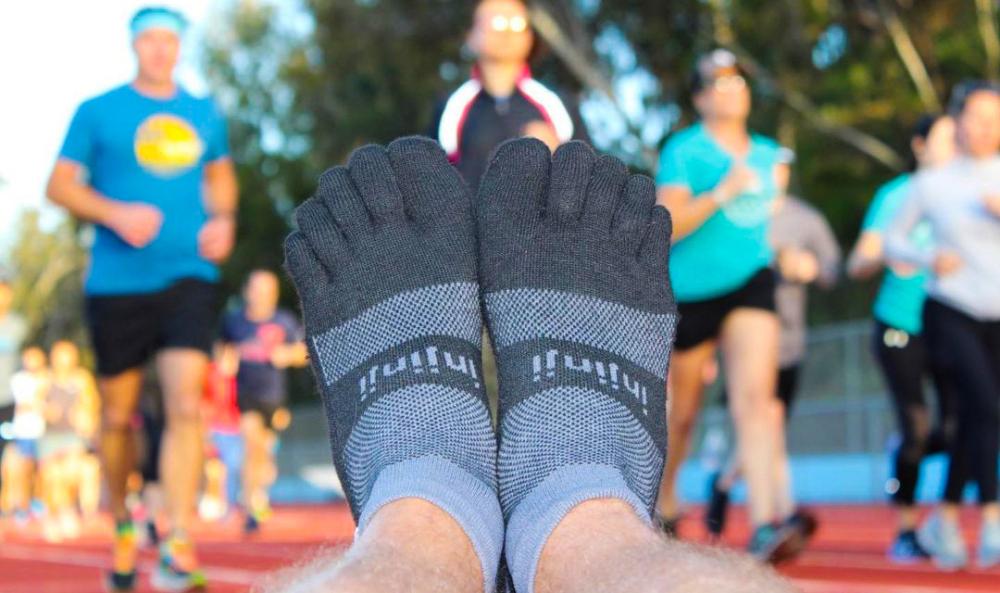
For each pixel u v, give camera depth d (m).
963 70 20.30
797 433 13.96
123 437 5.37
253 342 11.19
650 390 1.82
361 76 22.84
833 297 16.97
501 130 4.29
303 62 25.03
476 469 1.52
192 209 5.22
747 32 21.19
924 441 6.29
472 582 1.20
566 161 2.13
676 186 5.05
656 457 1.71
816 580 4.98
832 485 13.34
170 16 5.17
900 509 6.32
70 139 5.08
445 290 1.93
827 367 13.46
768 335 4.97
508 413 1.67
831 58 21.70
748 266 4.97
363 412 1.69
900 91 20.05
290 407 28.00
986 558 5.62
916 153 6.45
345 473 1.68
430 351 1.81
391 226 2.04
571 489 1.35
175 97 5.25
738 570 0.95
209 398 12.80
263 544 9.23
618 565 1.06
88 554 8.80
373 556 1.08
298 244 2.03
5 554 9.30
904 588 4.64
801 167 20.64
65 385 12.75
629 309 1.95
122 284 5.17
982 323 5.63
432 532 1.26
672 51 21.86
